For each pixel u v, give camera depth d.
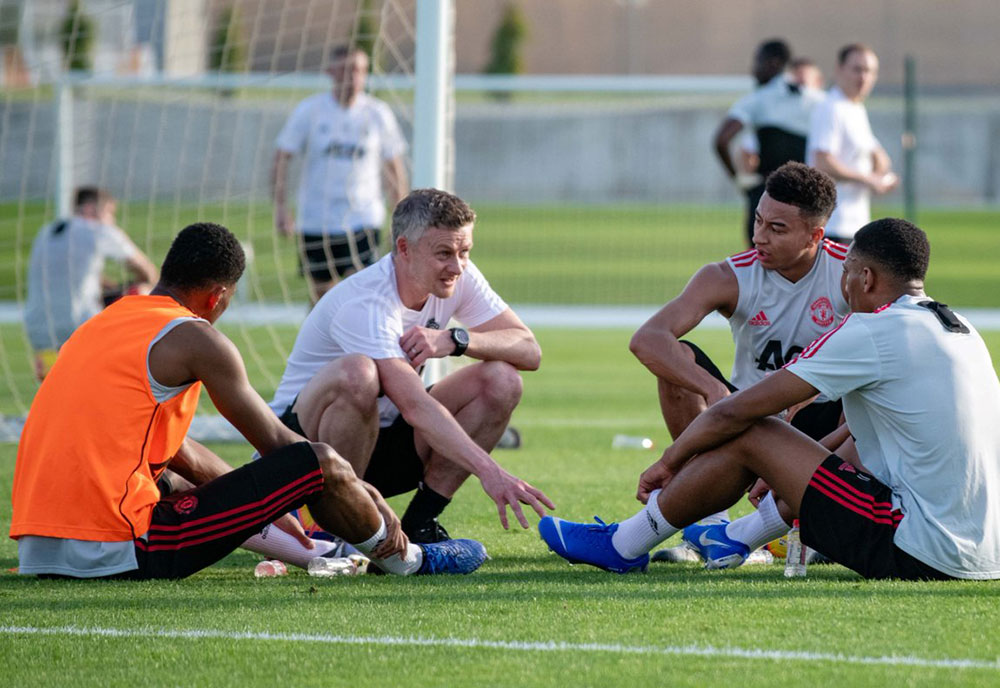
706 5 168.25
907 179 55.00
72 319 32.72
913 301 13.77
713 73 168.75
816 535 13.66
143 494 13.75
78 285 32.81
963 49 161.50
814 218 15.81
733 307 16.69
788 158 35.56
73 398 13.66
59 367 13.91
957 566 13.34
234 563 16.03
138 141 79.69
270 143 83.25
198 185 77.75
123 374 13.54
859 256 13.96
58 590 13.35
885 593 12.88
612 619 12.05
